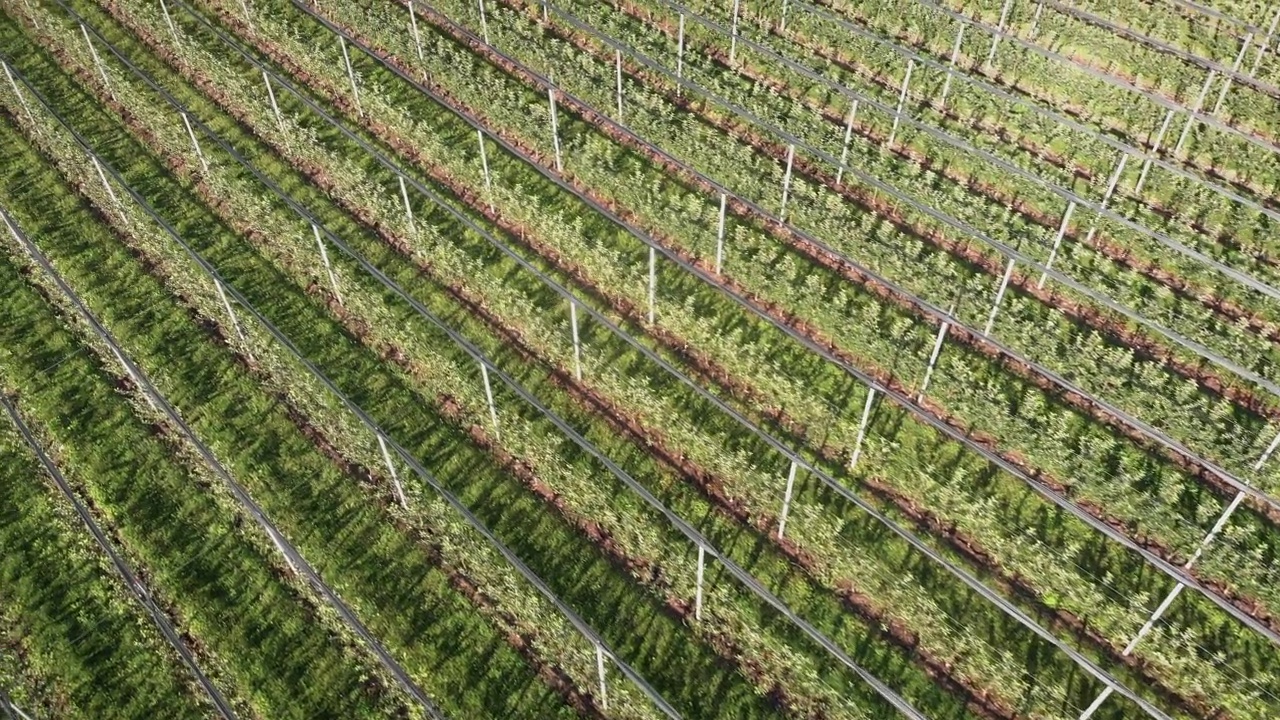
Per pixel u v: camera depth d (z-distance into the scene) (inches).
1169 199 727.7
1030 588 528.1
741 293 671.8
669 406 604.1
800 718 485.1
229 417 603.2
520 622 519.2
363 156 773.9
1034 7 878.4
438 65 828.6
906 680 495.8
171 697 496.4
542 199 735.7
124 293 671.1
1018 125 783.7
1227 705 479.5
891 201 727.1
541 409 532.1
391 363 633.6
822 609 520.1
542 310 642.2
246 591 530.9
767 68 844.0
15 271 684.7
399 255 698.8
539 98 822.5
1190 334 637.9
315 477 575.8
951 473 573.9
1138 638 486.0
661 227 707.4
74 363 629.9
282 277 683.4
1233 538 539.2
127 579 505.7
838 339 638.5
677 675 499.5
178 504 563.8
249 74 852.0
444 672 502.6
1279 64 811.4
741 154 751.1
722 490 572.7
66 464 581.3
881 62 840.3
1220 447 574.6
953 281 669.9
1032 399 597.3
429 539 546.3
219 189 736.3
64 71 861.8
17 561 540.7
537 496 569.9
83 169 749.3
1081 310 663.8
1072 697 487.8
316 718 488.4
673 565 529.0
